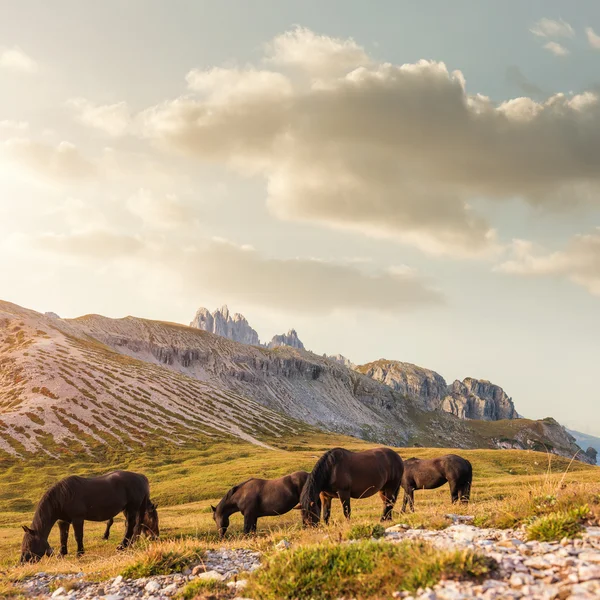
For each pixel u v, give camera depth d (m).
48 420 110.12
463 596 7.89
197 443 113.62
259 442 129.25
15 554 31.09
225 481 66.50
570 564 8.73
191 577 12.43
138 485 23.86
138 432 114.31
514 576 8.47
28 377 130.62
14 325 172.12
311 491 18.69
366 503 38.25
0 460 89.19
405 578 8.78
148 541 19.73
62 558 21.20
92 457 96.19
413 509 26.33
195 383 184.88
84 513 22.28
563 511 11.81
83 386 132.50
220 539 23.19
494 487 43.28
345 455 19.69
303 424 189.50
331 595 9.22
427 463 27.08
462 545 10.36
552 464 78.25
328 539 11.84
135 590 12.15
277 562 10.48
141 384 151.25
